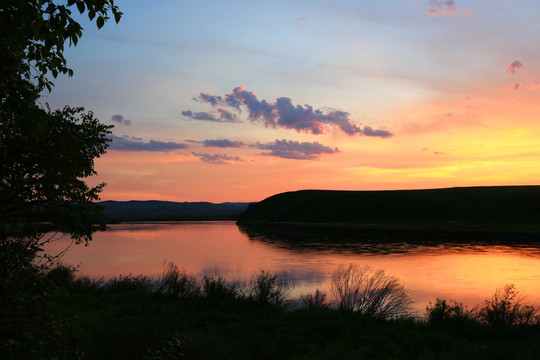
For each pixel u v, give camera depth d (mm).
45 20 4477
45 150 7688
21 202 7555
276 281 26438
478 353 10867
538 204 114938
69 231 8773
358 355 11742
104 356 8289
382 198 142625
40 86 4957
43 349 4902
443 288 24734
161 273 30781
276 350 11664
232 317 15703
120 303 17594
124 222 163250
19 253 5863
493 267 34312
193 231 97250
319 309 17484
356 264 36625
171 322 10844
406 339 13203
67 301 16812
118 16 4578
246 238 73188
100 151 9383
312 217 139250
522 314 15789
